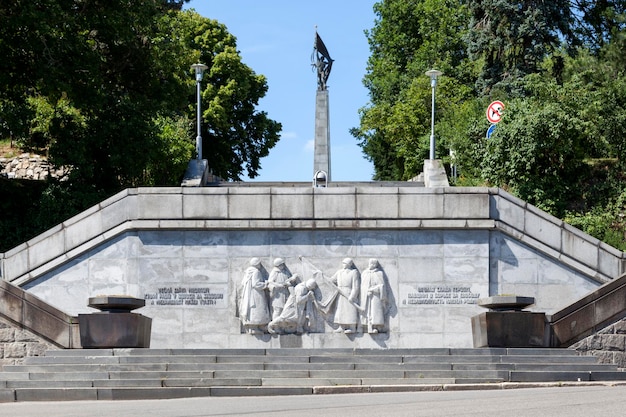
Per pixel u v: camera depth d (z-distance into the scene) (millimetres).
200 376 20844
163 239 28234
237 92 68188
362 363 21938
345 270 28016
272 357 22172
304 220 28125
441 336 27969
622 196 40750
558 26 53125
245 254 28219
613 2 54188
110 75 44562
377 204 28188
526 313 23688
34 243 28328
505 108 42094
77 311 28125
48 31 37281
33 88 43562
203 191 28219
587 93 42219
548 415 12812
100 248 28312
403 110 60562
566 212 40031
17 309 24312
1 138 42438
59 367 21234
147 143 42438
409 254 28203
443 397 17094
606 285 24344
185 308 28078
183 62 49125
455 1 67625
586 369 21891
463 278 28109
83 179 42219
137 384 19875
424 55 65875
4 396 18750
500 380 20781
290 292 27922
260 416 13719
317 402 16547
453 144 48062
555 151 40656
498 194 28312
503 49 53938
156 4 43688
